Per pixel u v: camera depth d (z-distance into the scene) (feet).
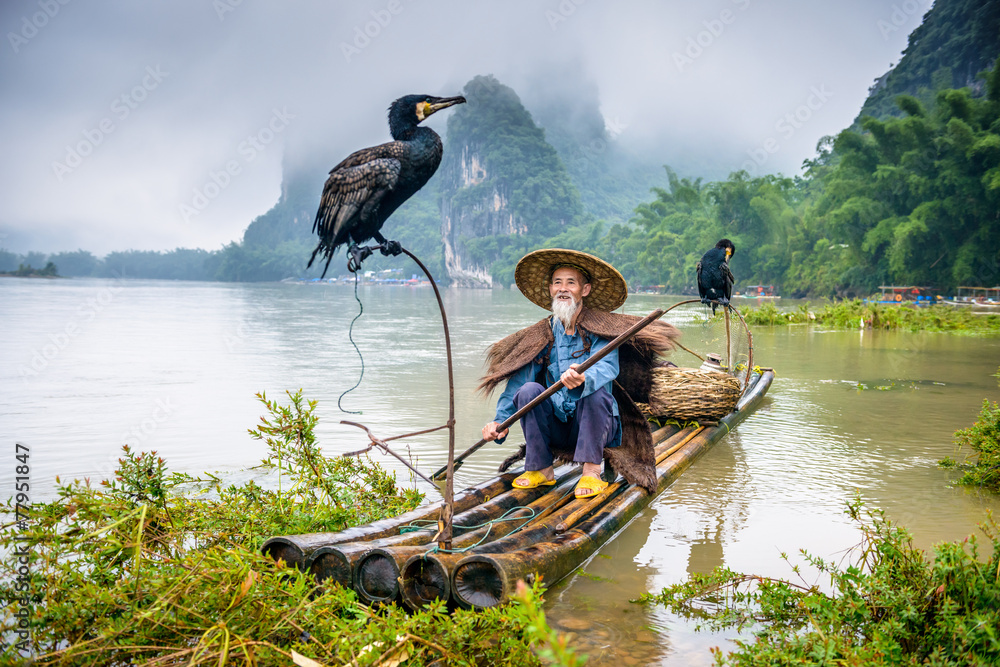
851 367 32.12
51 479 13.37
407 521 9.37
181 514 9.11
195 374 28.45
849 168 152.35
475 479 13.97
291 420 11.13
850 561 9.71
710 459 15.61
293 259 549.95
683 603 8.44
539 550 8.43
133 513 7.53
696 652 7.30
